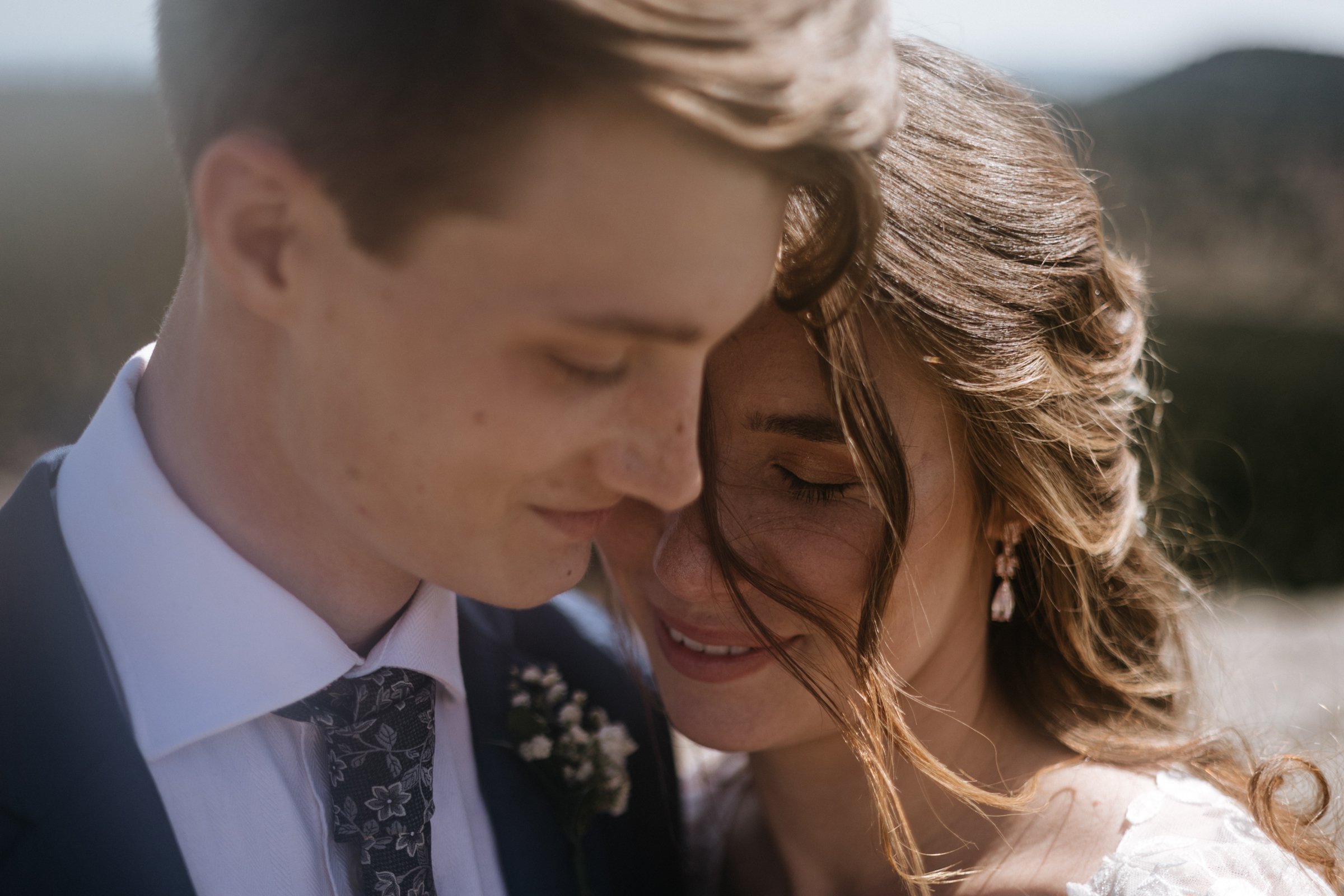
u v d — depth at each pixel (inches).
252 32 38.1
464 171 35.0
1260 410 331.9
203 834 47.8
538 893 58.6
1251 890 52.9
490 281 36.7
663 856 70.9
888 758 61.8
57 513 50.6
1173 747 66.4
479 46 34.0
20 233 421.1
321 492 43.9
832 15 36.4
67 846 44.1
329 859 50.3
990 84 64.9
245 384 45.1
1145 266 82.7
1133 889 53.9
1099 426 64.3
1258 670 142.7
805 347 52.5
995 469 59.3
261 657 48.3
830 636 56.5
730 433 55.0
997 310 56.4
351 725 50.7
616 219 34.9
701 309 37.0
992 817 62.1
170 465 48.9
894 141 55.8
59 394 328.5
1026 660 68.9
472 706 60.9
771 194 37.0
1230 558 247.1
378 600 51.5
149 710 47.4
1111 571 68.4
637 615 63.6
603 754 61.9
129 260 415.2
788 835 69.1
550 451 40.3
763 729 60.8
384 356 39.1
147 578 47.9
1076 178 64.4
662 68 32.8
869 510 55.8
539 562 44.6
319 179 37.5
